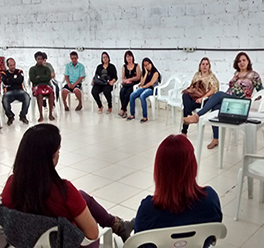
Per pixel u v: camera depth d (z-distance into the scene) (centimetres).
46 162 143
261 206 283
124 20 661
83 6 710
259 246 231
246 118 304
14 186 145
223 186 322
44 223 140
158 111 597
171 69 627
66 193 147
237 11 531
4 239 154
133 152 417
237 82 453
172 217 148
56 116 609
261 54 522
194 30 584
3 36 869
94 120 575
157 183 149
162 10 611
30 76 583
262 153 408
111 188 321
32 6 790
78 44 741
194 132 502
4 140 477
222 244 233
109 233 173
